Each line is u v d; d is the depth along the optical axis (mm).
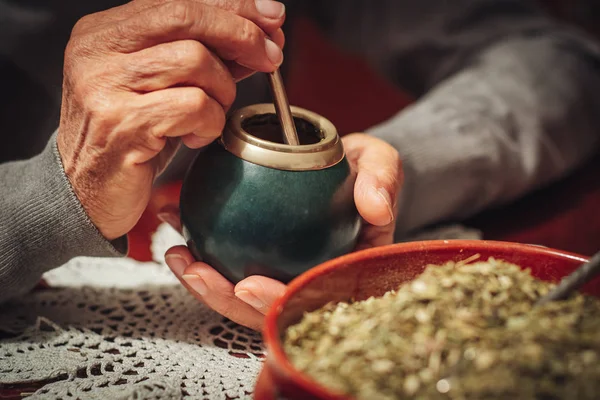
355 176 626
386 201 602
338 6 1597
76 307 728
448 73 1327
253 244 571
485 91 1130
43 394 561
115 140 578
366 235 688
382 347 451
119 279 800
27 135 1229
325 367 441
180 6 570
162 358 633
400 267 555
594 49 1307
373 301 533
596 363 421
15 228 645
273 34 616
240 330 702
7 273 658
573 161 1153
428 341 447
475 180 988
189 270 612
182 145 1138
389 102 2021
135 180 604
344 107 1967
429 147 964
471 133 1018
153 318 713
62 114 628
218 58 582
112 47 584
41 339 660
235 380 602
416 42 1407
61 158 635
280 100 600
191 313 732
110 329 684
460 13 1386
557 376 413
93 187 615
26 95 1216
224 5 598
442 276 530
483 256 568
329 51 2371
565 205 1096
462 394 400
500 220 1042
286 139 594
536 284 536
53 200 635
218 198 577
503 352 429
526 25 1339
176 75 563
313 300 512
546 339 440
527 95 1128
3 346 641
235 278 604
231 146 583
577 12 1973
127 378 593
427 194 941
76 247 663
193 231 598
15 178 687
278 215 565
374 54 1524
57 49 1202
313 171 577
